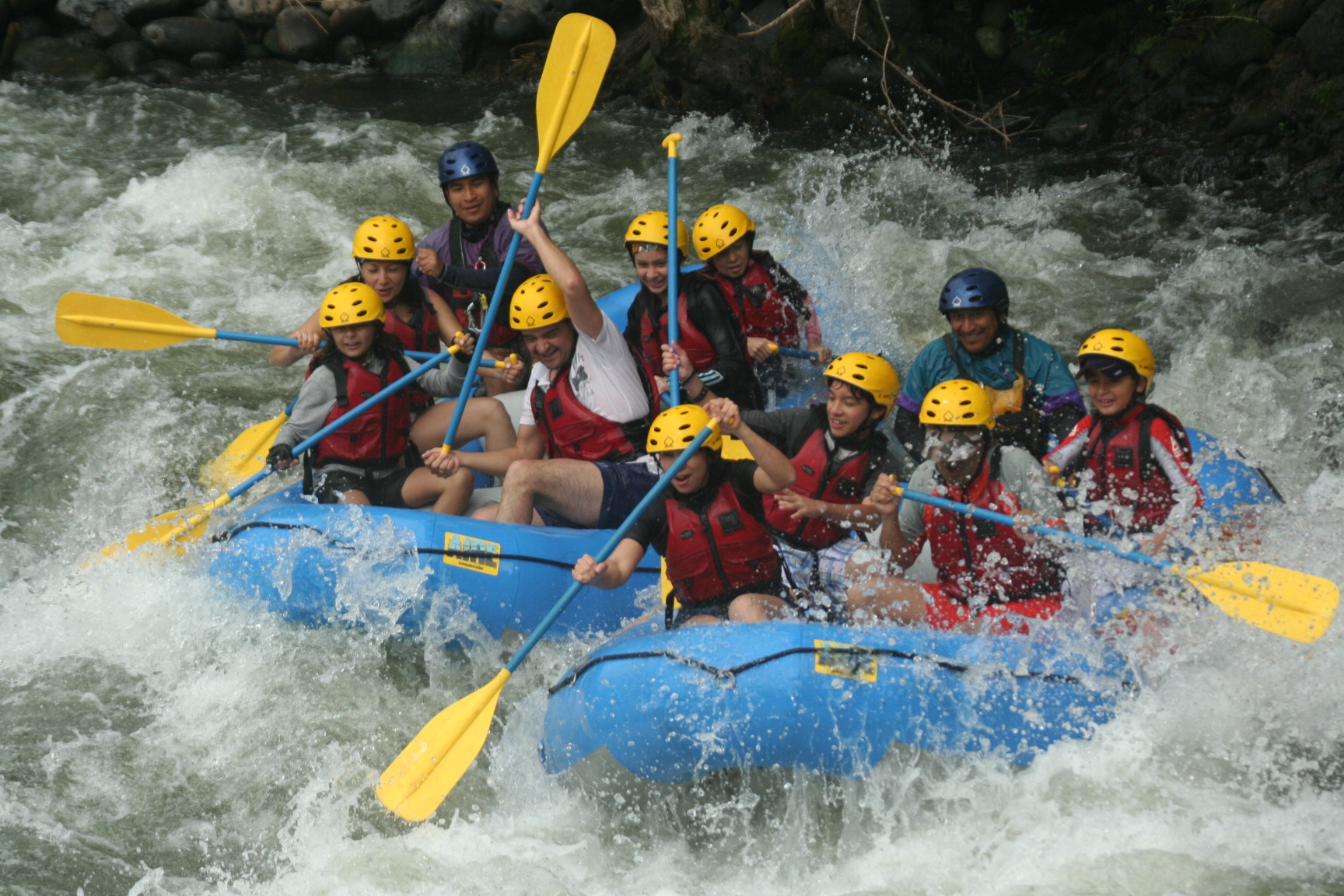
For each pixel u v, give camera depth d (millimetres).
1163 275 27000
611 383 16531
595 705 12742
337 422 16625
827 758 12352
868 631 12648
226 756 14312
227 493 17047
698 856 12898
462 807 13750
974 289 16641
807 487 14727
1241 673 13516
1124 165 32562
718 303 18266
